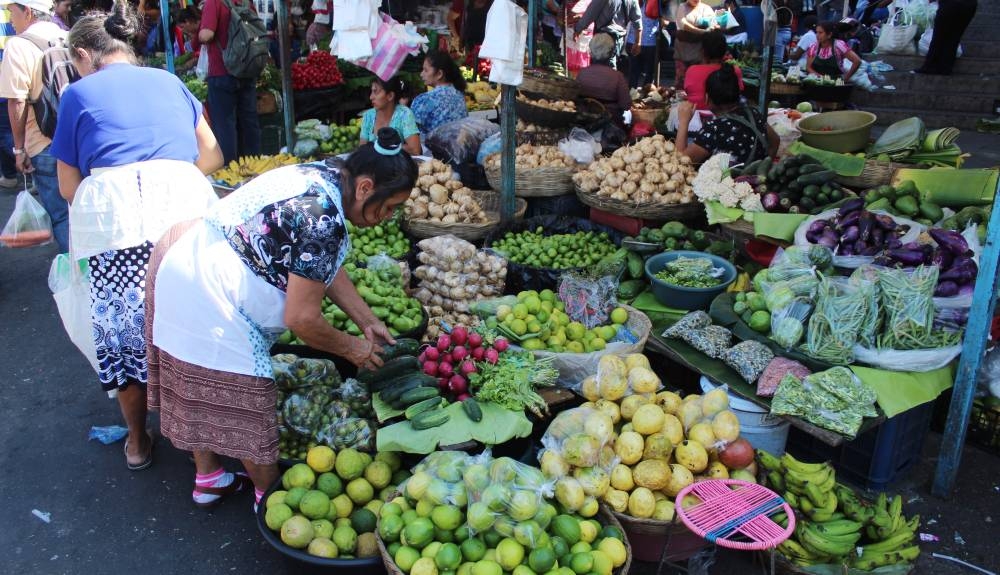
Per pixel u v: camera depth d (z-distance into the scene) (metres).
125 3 3.13
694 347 3.58
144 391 3.32
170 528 3.08
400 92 5.58
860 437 3.31
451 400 3.12
